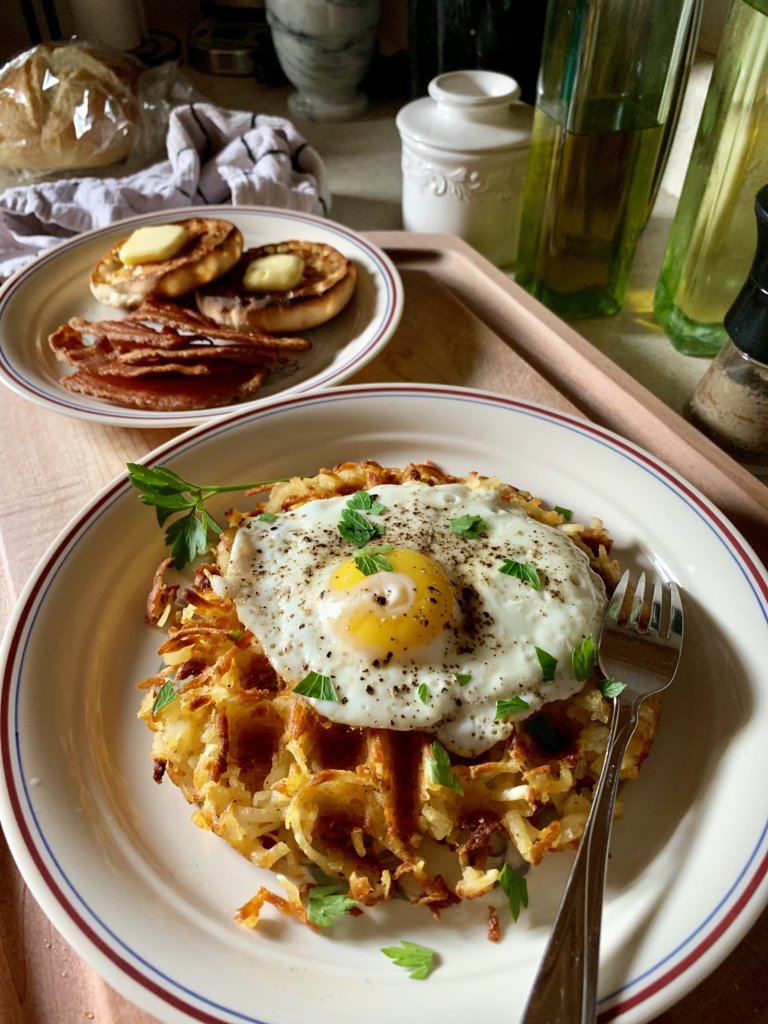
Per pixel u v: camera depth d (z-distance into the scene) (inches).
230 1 31.1
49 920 9.1
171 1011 7.9
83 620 11.5
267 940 8.9
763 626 11.0
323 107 27.6
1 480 14.2
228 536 12.1
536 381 15.9
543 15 20.8
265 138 22.2
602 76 15.9
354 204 23.8
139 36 30.5
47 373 16.4
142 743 10.7
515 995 8.3
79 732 10.5
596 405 15.6
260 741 10.7
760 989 8.6
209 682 10.6
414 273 19.1
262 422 14.0
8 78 23.1
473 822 9.9
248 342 16.3
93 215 21.0
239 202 21.3
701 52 20.2
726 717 10.5
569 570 11.4
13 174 23.7
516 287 18.3
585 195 17.4
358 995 8.3
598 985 8.0
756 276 13.1
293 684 10.6
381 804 9.8
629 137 16.6
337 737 10.5
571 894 8.4
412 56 23.7
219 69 30.3
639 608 11.1
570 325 19.3
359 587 10.8
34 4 29.9
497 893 9.3
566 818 9.7
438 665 10.5
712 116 15.8
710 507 12.5
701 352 18.0
